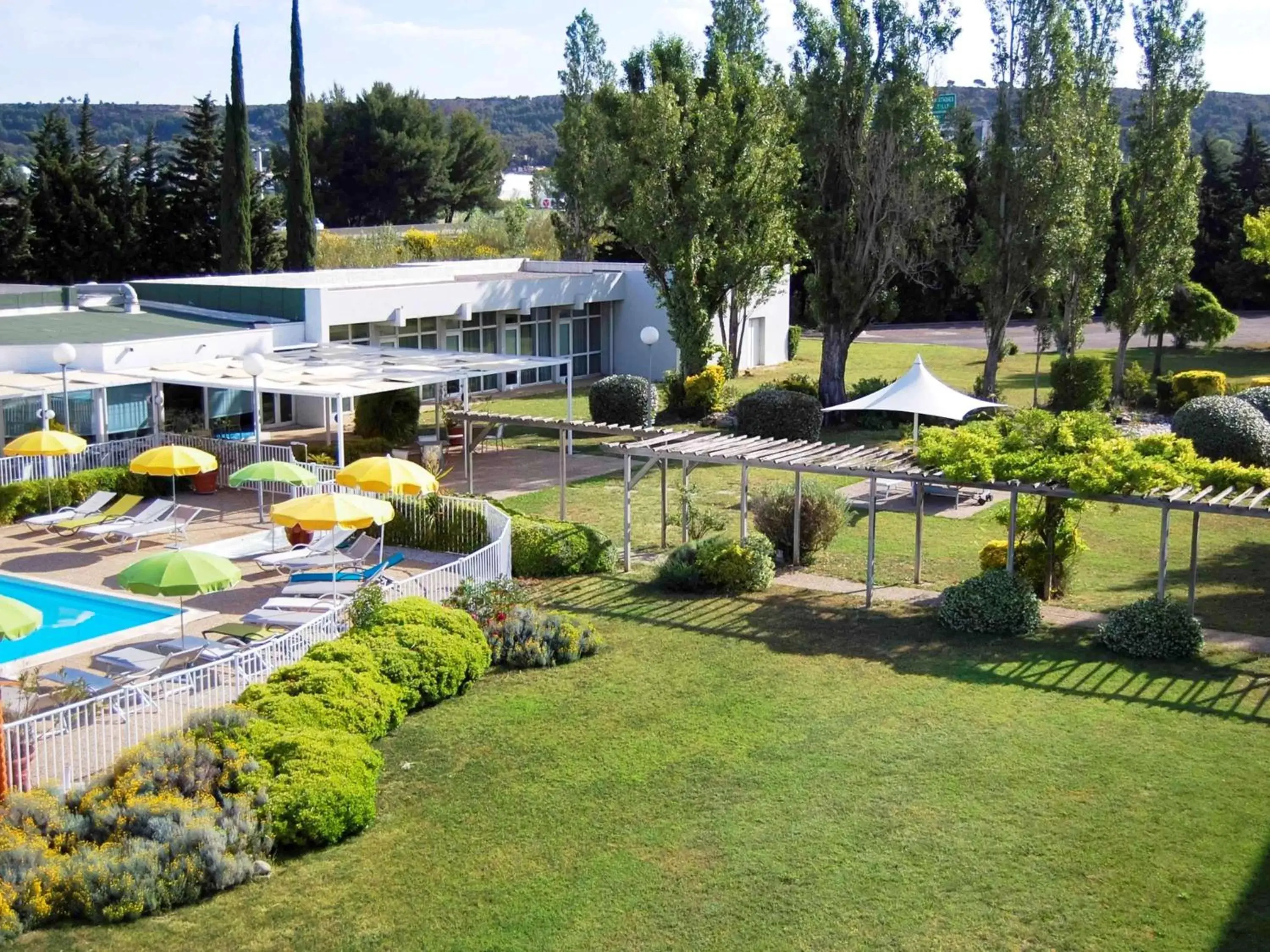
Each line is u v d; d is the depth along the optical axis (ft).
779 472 98.17
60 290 113.19
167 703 45.96
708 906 34.81
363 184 290.35
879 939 33.01
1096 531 80.69
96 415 89.81
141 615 60.80
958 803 40.81
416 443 103.04
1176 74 126.41
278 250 194.90
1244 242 228.22
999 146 125.49
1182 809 40.14
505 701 50.83
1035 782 42.22
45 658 52.95
